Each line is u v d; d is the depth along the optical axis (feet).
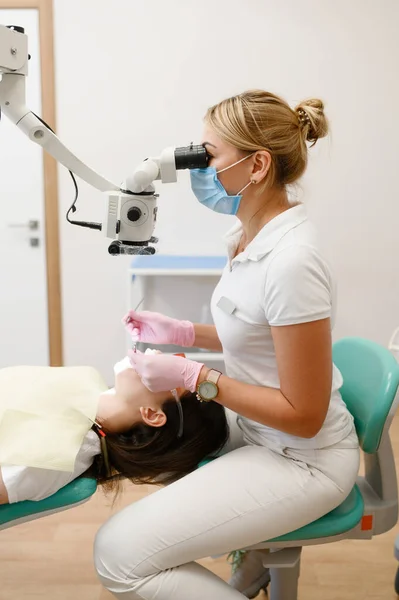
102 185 3.91
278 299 3.41
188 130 8.79
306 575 5.41
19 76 3.63
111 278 9.27
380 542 5.87
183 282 8.70
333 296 3.68
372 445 3.82
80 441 3.76
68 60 8.54
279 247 3.54
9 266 9.45
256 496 3.57
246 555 4.73
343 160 8.86
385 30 8.41
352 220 9.09
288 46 8.51
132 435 4.00
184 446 4.04
